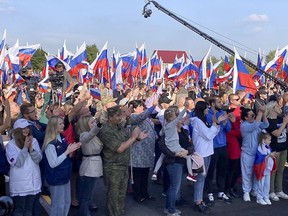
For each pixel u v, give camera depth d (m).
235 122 7.71
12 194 5.28
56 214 5.43
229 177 7.71
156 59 19.69
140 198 7.48
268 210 7.16
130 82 17.44
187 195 7.95
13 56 13.98
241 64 10.11
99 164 6.09
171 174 6.50
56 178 5.36
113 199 6.28
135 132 6.12
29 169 5.30
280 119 7.96
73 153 6.12
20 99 10.68
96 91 8.63
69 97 8.91
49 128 5.41
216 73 21.58
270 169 7.48
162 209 7.07
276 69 16.03
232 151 7.65
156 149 8.41
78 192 6.20
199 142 6.93
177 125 6.54
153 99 9.14
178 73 19.56
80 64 12.75
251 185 7.80
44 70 16.67
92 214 6.75
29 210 5.42
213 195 7.89
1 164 5.45
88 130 6.10
